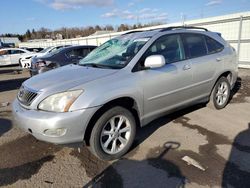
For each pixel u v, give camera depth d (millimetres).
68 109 2787
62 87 2910
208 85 4531
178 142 3617
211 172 2834
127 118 3268
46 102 2869
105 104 3045
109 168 3027
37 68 7855
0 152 3512
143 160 3170
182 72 3891
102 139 3113
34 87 3096
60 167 3086
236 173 2799
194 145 3506
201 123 4305
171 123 4344
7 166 3143
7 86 9219
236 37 10625
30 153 3461
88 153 3420
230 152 3266
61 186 2709
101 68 3490
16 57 18109
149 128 4156
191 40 4281
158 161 3125
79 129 2838
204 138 3717
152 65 3266
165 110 3818
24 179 2859
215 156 3180
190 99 4230
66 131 2787
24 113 2984
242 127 4094
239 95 6121
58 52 8008
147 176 2820
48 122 2754
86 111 2822
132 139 3363
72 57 7980
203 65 4273
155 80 3502
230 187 2566
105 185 2697
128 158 3240
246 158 3105
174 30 4090
